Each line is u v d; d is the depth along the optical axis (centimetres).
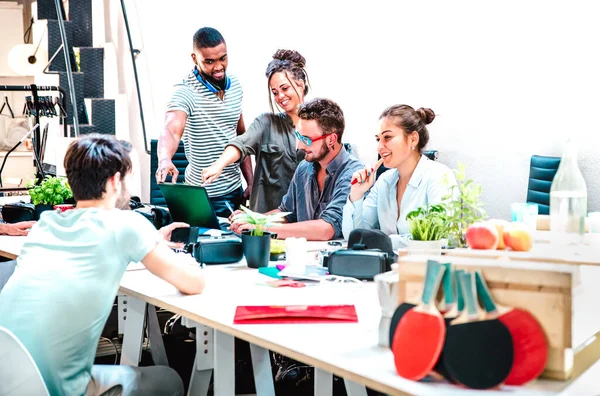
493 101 408
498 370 135
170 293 223
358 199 306
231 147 395
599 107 363
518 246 196
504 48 400
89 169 208
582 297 201
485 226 185
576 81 371
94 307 201
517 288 141
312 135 324
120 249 205
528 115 393
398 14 449
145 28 682
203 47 440
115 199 215
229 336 211
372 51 467
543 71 384
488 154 412
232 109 463
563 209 241
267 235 267
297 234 321
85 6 753
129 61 689
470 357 136
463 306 141
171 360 374
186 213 325
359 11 473
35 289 198
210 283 237
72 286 198
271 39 545
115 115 689
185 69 630
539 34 384
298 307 192
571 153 245
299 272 248
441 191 279
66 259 201
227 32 589
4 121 873
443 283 144
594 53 362
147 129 680
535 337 138
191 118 456
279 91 398
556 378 141
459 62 421
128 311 249
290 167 406
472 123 419
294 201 356
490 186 414
